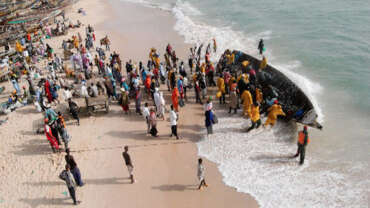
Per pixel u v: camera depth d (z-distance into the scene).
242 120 16.55
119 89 20.84
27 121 17.66
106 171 13.64
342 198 11.18
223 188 12.22
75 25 35.25
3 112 18.59
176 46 27.91
